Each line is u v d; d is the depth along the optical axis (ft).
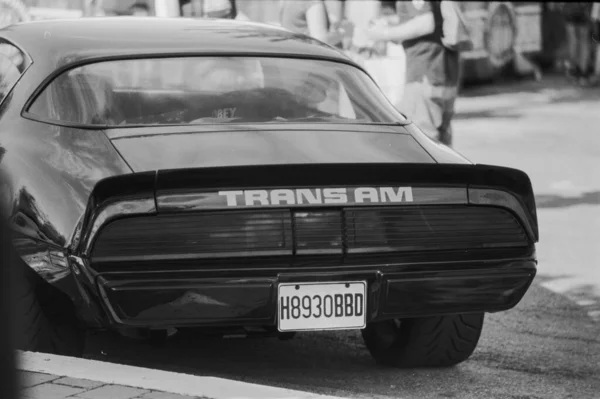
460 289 19.25
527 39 99.55
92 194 17.95
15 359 9.46
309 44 23.15
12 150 19.99
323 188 18.56
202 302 18.06
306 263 18.43
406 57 40.47
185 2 44.11
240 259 18.12
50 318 19.47
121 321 17.99
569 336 26.35
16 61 22.12
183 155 19.03
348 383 21.27
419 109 40.40
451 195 19.25
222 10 43.78
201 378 17.17
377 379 21.67
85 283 17.99
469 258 19.33
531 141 63.26
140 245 17.89
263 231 18.22
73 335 19.76
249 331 19.54
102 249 17.87
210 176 18.02
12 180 19.39
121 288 17.81
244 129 20.04
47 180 19.08
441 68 40.16
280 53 22.22
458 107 81.87
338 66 22.56
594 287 31.76
